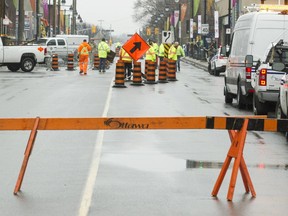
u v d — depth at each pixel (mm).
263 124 23250
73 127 23891
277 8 57594
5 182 25703
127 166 29203
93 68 139375
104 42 121625
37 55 118312
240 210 21734
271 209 21891
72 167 28828
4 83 86375
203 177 26938
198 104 59438
